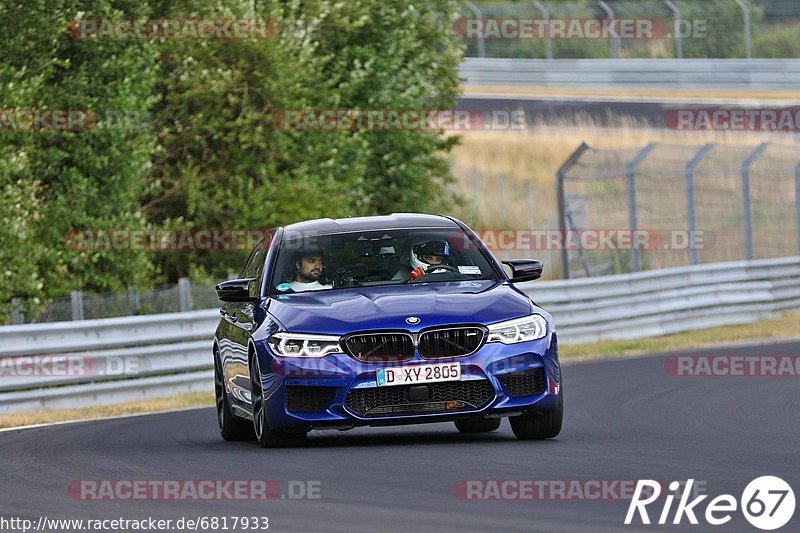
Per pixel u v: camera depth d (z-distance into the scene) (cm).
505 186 14275
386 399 2870
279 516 2080
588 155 14650
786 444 2881
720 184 13312
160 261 8269
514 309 2967
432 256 3256
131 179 7281
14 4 6800
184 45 8000
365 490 2286
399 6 9338
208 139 8281
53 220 6888
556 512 2000
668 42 17600
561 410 3006
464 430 3438
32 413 4903
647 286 7688
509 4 16012
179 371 5603
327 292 3152
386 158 9300
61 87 7019
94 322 5269
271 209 8038
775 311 8356
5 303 6256
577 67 16588
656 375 5175
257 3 8544
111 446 3397
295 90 8219
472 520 1950
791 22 17738
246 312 3266
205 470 2678
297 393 2909
